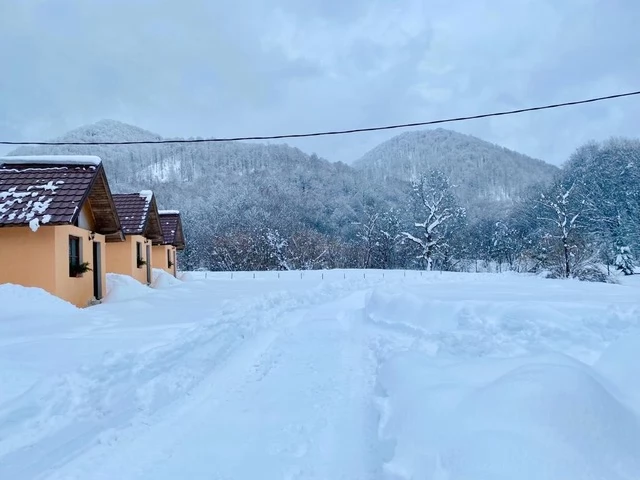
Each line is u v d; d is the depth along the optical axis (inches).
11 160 496.4
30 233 438.0
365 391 211.2
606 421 117.8
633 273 1432.1
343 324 398.0
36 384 198.4
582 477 101.1
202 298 598.2
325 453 151.6
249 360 273.1
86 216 534.6
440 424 137.1
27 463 144.0
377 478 132.7
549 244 1163.9
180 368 241.6
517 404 127.0
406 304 366.6
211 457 150.1
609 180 1759.4
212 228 2156.7
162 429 173.5
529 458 106.0
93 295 542.3
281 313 462.3
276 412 188.9
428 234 1571.1
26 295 390.9
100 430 169.6
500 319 285.3
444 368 198.1
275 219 2091.5
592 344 234.7
